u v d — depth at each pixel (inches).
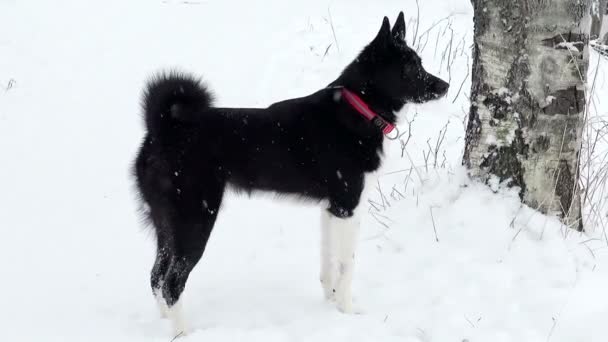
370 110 138.6
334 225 139.9
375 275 149.8
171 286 130.0
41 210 185.3
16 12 333.4
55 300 143.5
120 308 141.4
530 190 152.0
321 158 137.7
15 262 158.9
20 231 173.6
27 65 279.3
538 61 143.4
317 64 259.9
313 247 166.2
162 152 130.6
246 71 262.1
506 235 148.3
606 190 176.1
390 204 174.9
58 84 264.7
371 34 281.4
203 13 327.0
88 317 137.1
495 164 155.5
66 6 342.0
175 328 130.3
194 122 132.3
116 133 231.9
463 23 292.4
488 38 148.9
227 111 137.1
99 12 334.0
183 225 131.0
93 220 181.8
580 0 140.5
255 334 128.3
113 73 271.7
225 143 133.4
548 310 129.7
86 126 236.2
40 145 222.2
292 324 132.9
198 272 156.7
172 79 129.5
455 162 189.5
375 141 138.4
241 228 177.2
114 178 204.7
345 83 140.3
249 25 306.5
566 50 142.4
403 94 143.7
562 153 149.3
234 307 141.2
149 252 166.4
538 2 139.7
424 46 261.7
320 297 145.9
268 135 136.4
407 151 200.2
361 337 126.8
